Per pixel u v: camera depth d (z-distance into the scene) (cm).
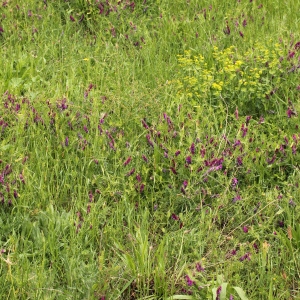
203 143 450
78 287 335
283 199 398
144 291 341
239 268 353
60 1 679
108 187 402
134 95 485
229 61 521
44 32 620
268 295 335
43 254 344
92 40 621
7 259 322
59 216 381
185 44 607
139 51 609
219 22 662
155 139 447
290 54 524
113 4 662
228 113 502
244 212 404
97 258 363
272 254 367
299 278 355
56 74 557
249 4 707
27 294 326
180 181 417
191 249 374
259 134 472
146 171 415
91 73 558
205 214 397
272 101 502
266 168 427
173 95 516
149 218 402
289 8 688
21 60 556
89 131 459
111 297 335
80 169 430
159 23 660
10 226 372
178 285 347
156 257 362
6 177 399
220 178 410
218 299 324
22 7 654
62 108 463
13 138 446
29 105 476
